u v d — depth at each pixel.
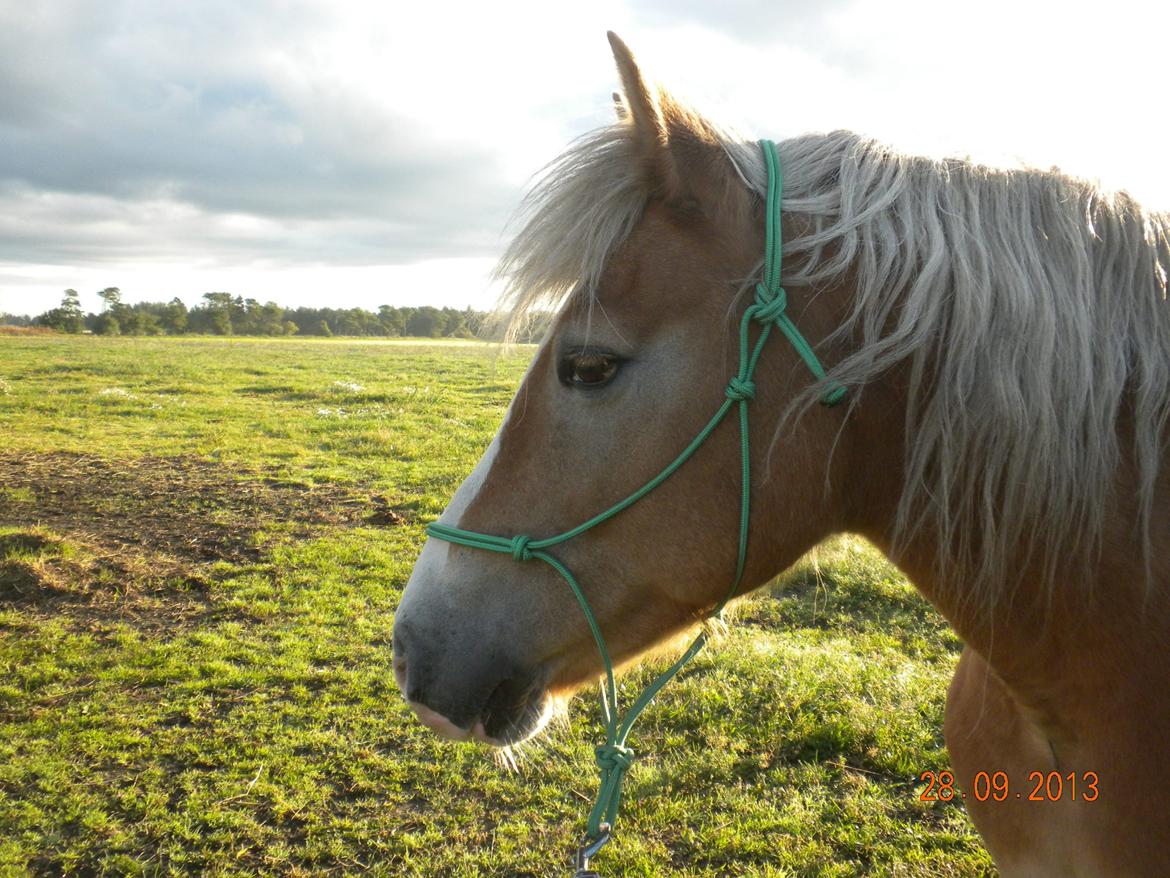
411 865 2.91
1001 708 1.62
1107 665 1.27
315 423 11.97
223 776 3.41
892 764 3.30
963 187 1.34
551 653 1.47
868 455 1.36
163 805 3.20
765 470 1.33
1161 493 1.24
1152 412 1.22
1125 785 1.26
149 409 13.10
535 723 1.49
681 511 1.36
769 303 1.30
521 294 1.49
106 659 4.39
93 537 6.33
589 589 1.42
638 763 3.46
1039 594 1.30
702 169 1.36
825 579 5.42
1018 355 1.22
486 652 1.46
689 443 1.34
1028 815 1.54
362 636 4.79
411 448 10.12
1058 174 1.36
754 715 3.72
